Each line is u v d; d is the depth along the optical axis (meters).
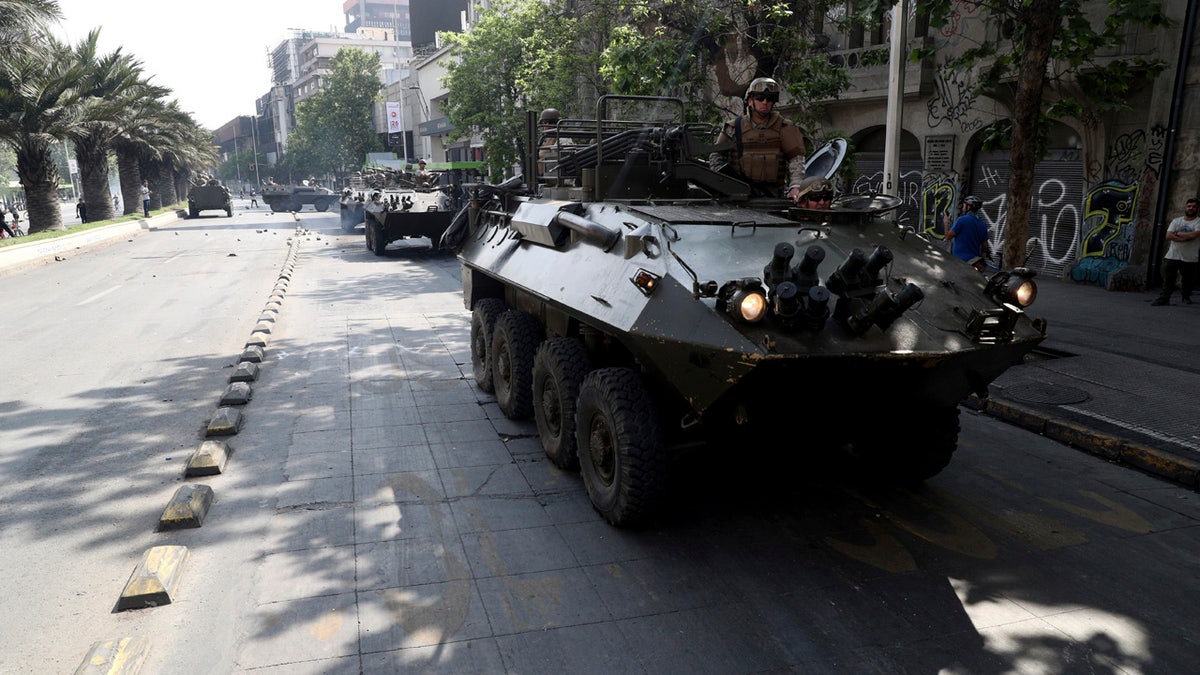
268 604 3.89
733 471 5.57
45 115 23.64
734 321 3.77
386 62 100.25
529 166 7.44
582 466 4.97
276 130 118.62
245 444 6.20
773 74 12.70
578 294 4.86
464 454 5.93
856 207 5.10
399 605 3.88
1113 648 3.57
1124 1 8.23
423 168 21.67
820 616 3.80
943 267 4.66
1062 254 13.56
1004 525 4.79
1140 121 12.03
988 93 13.02
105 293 14.35
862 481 5.43
